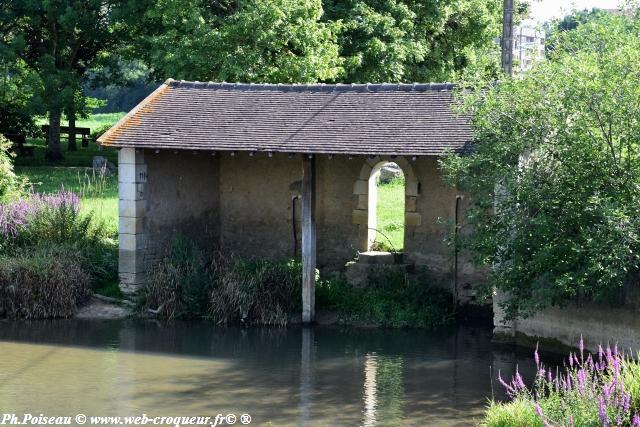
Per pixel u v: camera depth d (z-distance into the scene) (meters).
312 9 28.22
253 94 21.33
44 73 33.72
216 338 18.16
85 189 28.42
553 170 15.66
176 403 13.98
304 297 19.22
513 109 15.84
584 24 16.17
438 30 32.69
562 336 16.81
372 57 30.03
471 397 14.27
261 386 14.92
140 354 16.92
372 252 21.09
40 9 33.59
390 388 14.80
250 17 27.25
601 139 15.20
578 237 15.14
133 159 19.97
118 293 20.33
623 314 15.65
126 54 35.78
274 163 22.17
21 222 21.06
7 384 14.91
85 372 15.68
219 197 22.70
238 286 19.52
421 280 20.56
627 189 14.95
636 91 14.66
